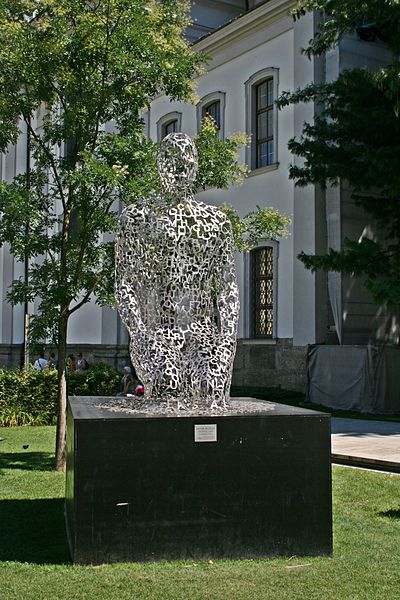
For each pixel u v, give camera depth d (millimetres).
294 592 5043
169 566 5574
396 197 16609
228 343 6582
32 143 11484
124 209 6770
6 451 12492
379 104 15820
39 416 16984
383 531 6797
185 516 5727
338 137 17312
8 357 31906
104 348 27250
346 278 19406
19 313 31875
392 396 18203
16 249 10586
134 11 10156
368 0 14438
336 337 19797
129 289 6676
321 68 20344
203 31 28078
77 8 10219
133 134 10711
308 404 19234
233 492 5812
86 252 10805
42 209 10930
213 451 5801
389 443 12203
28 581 5254
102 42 10180
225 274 6762
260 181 22250
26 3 10406
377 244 16094
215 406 6316
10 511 7715
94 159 9742
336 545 6309
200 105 24781
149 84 10719
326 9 15328
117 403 6973
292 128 21125
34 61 10234
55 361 26250
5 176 32344
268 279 21812
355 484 9047
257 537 5828
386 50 20484
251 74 22797
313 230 19922
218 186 11328
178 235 6570
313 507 5934
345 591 5086
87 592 4996
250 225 12102
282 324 20891
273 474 5891
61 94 10766
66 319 10859
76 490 5586
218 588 5090
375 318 19891
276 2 21500
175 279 6602
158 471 5703
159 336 6535
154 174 10203
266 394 19688
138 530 5648
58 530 6887
